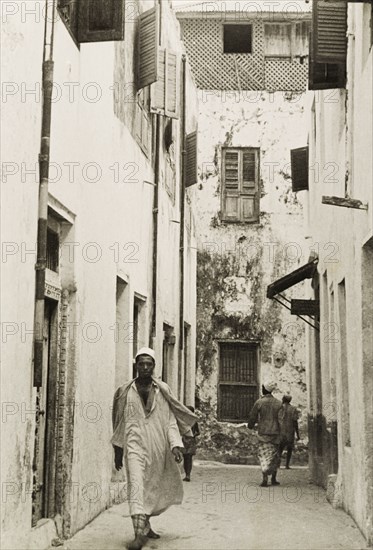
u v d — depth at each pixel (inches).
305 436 734.5
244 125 777.6
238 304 759.1
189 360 702.5
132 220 439.8
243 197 773.3
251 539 306.8
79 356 312.8
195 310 737.0
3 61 223.5
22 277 241.9
